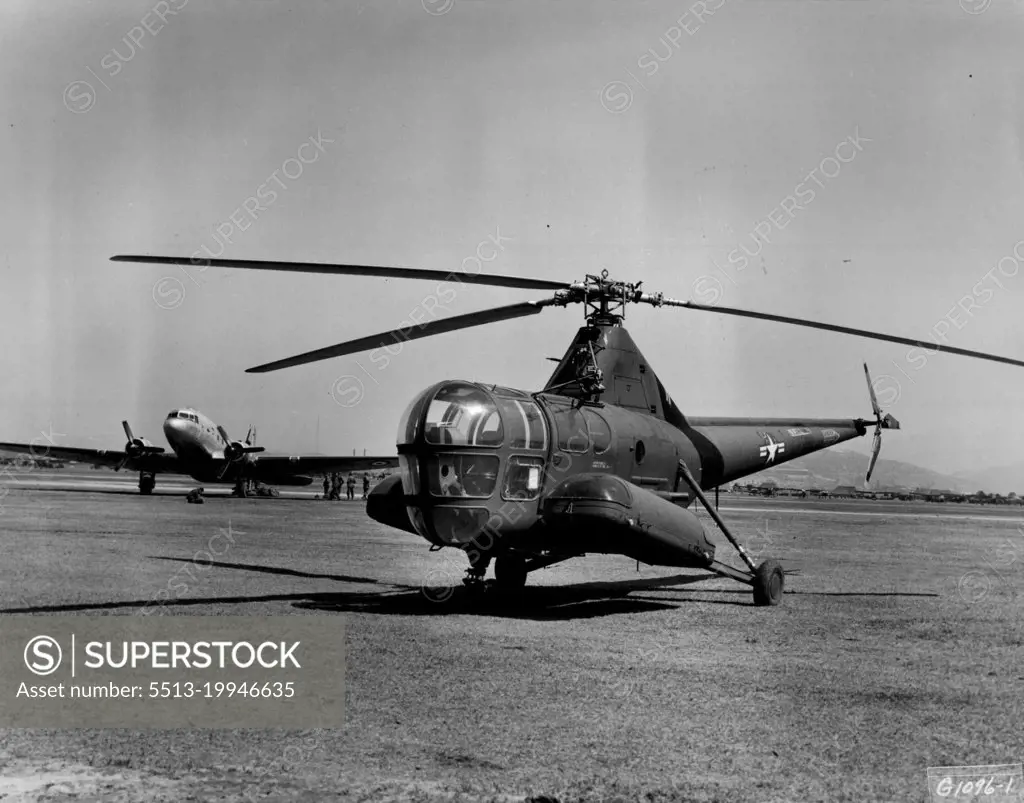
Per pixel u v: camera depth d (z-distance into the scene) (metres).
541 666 9.47
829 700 8.41
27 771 6.43
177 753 6.81
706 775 6.35
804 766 6.57
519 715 7.70
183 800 5.84
